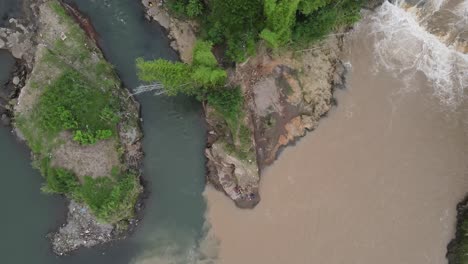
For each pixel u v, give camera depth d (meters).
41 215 20.83
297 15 19.28
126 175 20.39
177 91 20.62
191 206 21.19
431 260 21.03
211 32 19.44
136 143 21.08
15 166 20.94
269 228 20.97
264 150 21.00
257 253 20.88
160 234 20.98
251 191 20.86
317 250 20.92
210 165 21.17
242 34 18.69
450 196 21.22
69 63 20.28
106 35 21.22
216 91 19.75
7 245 20.72
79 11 21.05
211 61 17.77
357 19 20.55
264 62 20.36
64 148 19.78
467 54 21.19
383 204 21.19
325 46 21.05
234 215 21.03
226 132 20.72
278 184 21.12
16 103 20.34
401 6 21.22
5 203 20.88
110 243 20.75
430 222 21.17
